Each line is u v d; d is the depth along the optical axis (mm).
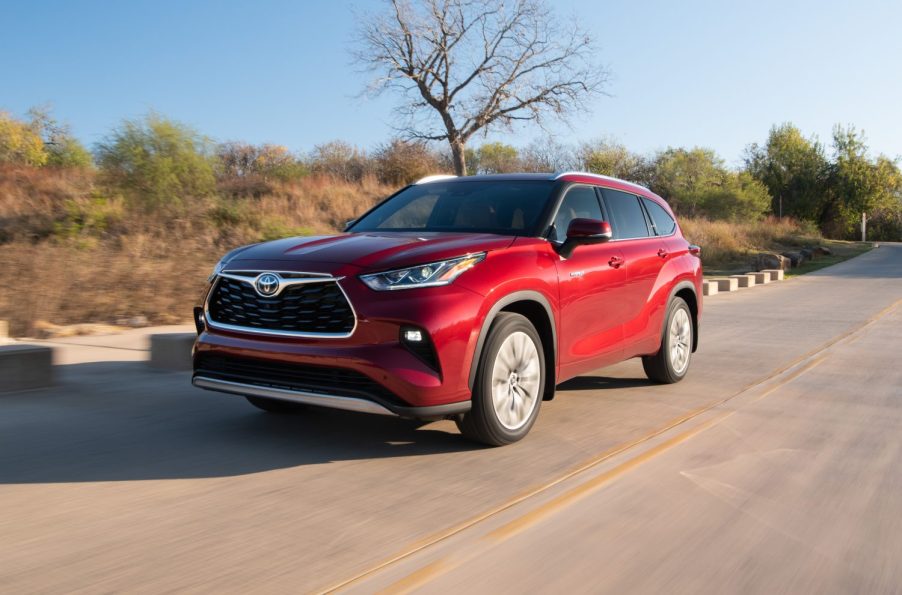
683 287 6430
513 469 3980
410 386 3854
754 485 3793
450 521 3230
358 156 31828
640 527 3207
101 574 2654
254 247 4547
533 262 4582
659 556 2920
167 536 3006
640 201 6258
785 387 6387
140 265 12078
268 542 2965
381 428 4754
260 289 4133
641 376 6848
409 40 33656
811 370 7234
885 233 70000
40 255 11805
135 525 3113
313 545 2945
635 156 51938
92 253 13195
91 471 3807
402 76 34094
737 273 24641
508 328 4289
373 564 2785
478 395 4160
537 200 5129
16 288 9570
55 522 3129
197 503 3387
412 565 2783
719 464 4141
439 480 3779
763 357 8008
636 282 5691
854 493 3709
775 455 4340
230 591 2541
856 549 3035
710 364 7543
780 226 43688
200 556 2820
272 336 4074
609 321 5352
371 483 3717
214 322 4348
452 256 4141
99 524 3117
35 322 8359
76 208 16297
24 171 21328
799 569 2838
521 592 2596
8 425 4633
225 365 4324
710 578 2742
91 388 5727
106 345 7570
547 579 2697
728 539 3104
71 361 6723
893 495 3689
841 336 9742
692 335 6805
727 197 46562
